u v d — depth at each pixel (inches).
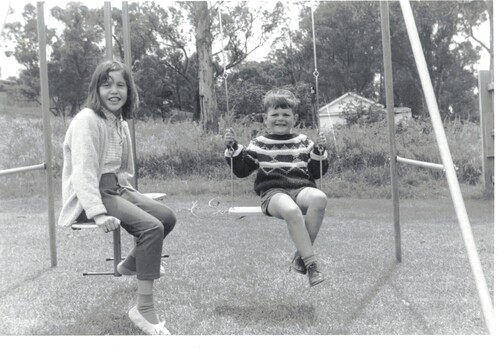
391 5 573.0
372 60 577.3
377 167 418.3
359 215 285.7
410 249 189.3
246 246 200.2
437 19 566.6
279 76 574.6
